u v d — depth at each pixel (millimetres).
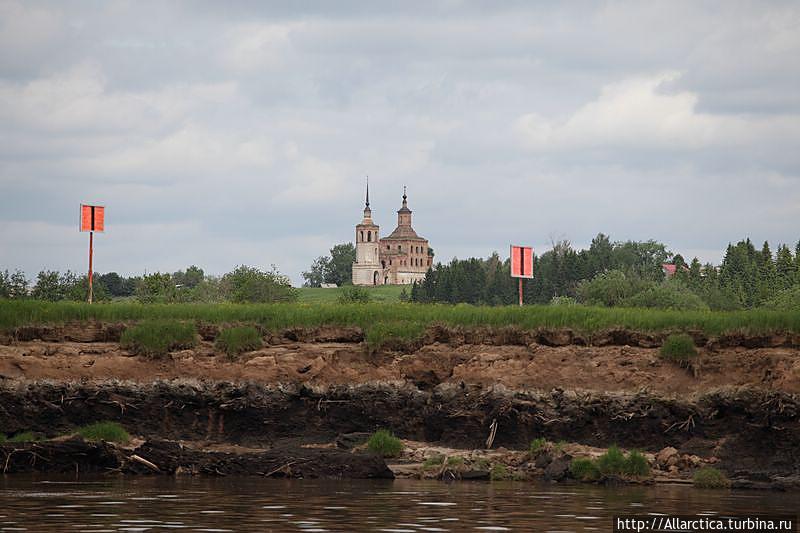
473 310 110062
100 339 108875
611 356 99625
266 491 74688
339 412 102125
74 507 65375
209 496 71438
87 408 101500
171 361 105750
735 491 79000
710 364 96125
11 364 102438
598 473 84312
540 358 100812
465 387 100000
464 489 78062
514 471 86875
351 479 84062
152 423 102250
